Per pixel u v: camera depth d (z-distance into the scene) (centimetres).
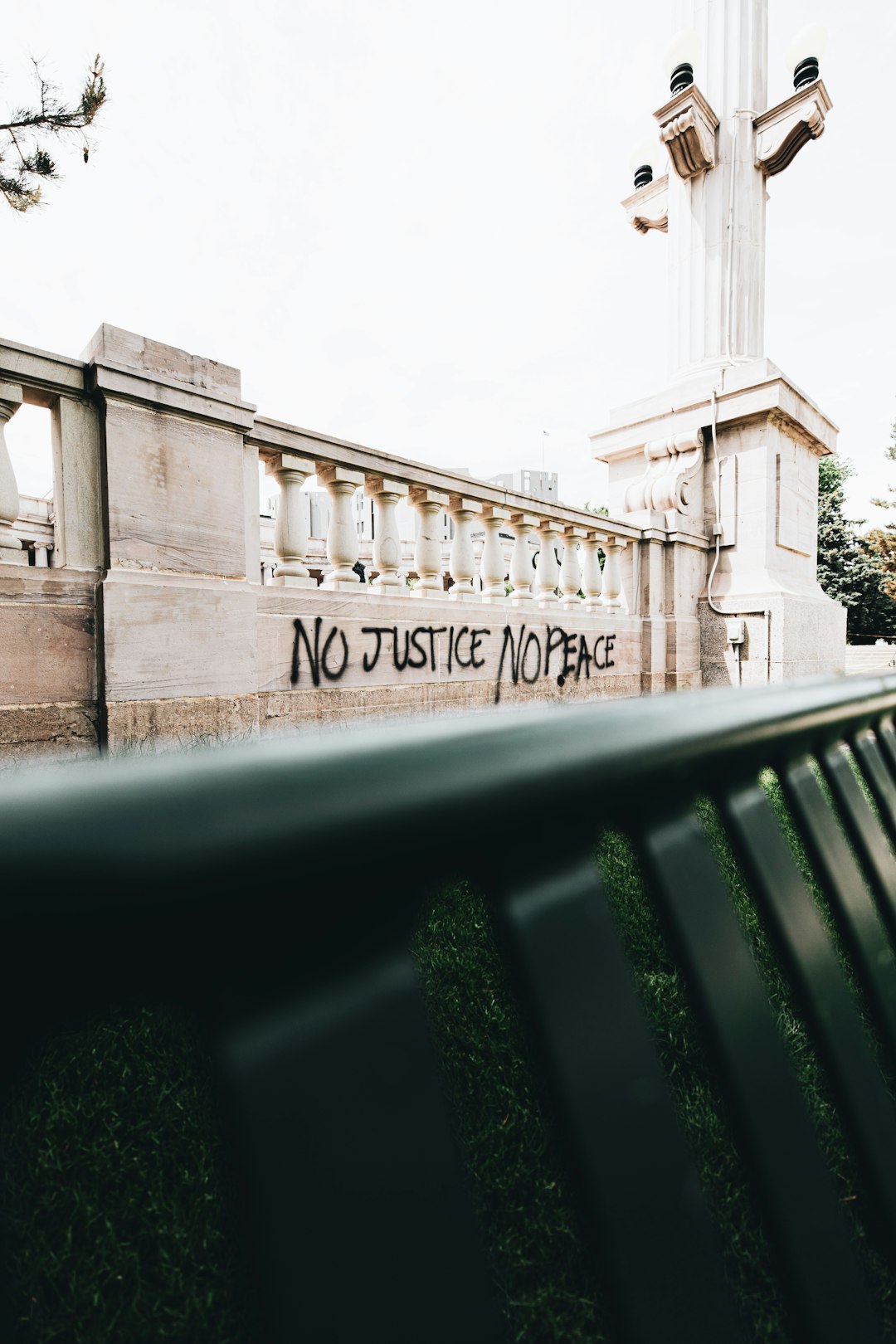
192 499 346
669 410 795
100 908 24
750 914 236
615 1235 38
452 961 212
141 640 322
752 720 63
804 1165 51
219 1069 31
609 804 48
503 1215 133
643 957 224
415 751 37
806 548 866
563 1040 40
